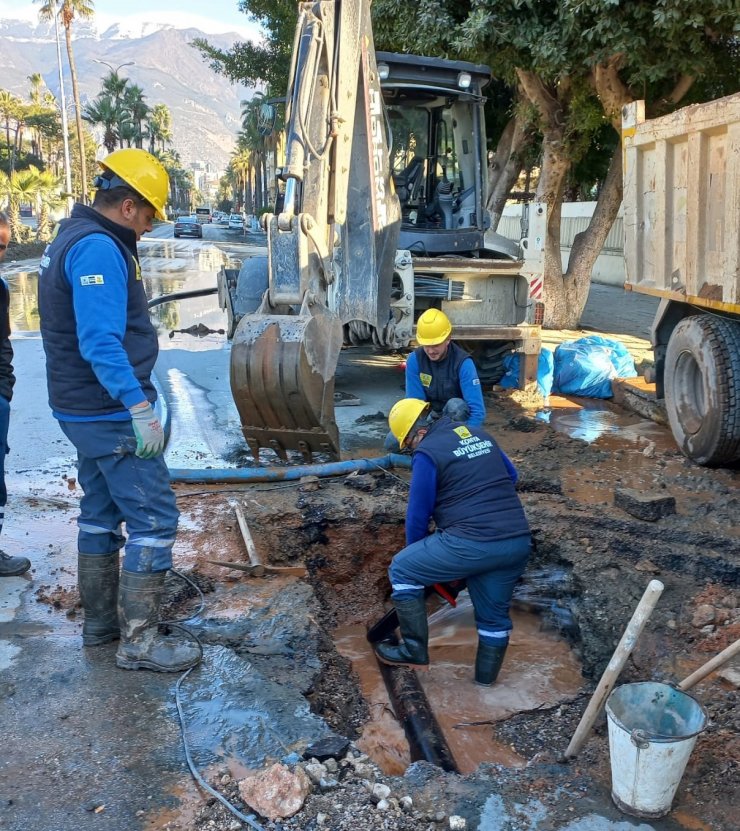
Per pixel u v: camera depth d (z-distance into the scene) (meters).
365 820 2.57
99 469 3.37
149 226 3.21
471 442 3.88
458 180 8.54
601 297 18.52
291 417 5.77
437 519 3.90
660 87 10.91
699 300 5.69
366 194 6.57
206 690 3.23
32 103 85.00
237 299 8.04
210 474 5.67
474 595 4.00
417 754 3.49
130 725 2.99
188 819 2.54
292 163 5.94
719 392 5.58
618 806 2.67
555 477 5.75
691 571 4.46
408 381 5.33
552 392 8.81
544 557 4.83
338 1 6.11
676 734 2.69
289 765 2.79
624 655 2.78
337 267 6.53
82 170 46.03
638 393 7.90
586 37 9.09
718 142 5.21
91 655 3.49
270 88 22.33
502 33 9.60
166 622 3.77
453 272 7.77
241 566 4.43
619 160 12.03
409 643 4.03
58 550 4.63
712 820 2.63
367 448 6.59
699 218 5.50
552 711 3.86
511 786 2.79
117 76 78.00
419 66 7.71
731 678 3.46
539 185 12.37
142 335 3.25
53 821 2.51
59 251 3.03
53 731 2.94
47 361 3.19
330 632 4.68
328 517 5.20
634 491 5.17
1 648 3.53
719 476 5.82
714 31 9.29
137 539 3.32
